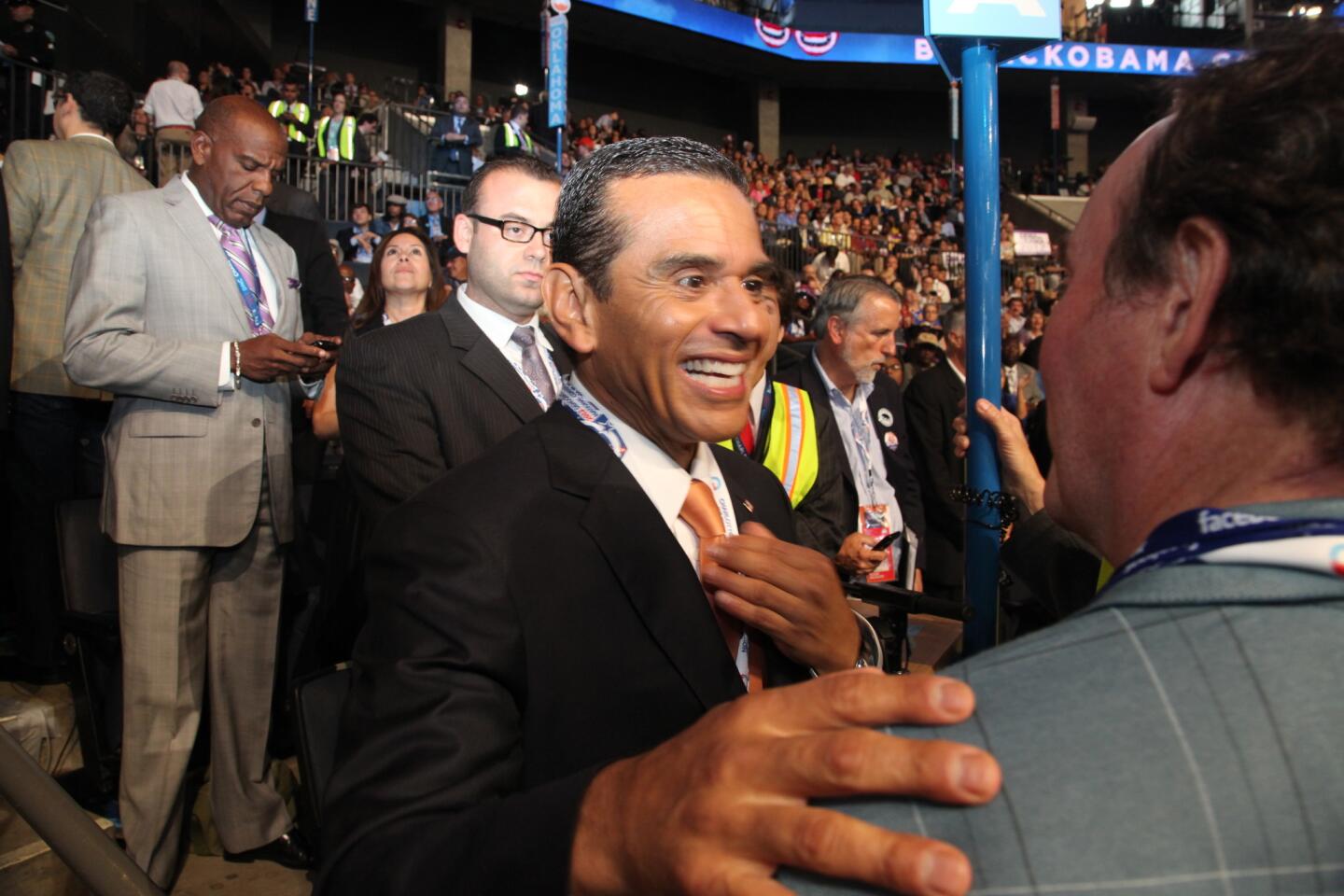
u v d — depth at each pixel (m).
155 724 2.02
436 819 0.65
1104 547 0.56
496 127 11.30
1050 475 0.61
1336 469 0.45
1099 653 0.42
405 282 2.96
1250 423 0.46
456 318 1.76
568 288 0.95
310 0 11.02
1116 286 0.52
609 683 0.83
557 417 0.97
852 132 21.17
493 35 17.89
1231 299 0.46
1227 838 0.37
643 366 0.91
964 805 0.39
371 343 1.70
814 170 18.42
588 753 0.82
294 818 2.33
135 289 1.97
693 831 0.45
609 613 0.85
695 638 0.87
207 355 1.96
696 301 0.89
